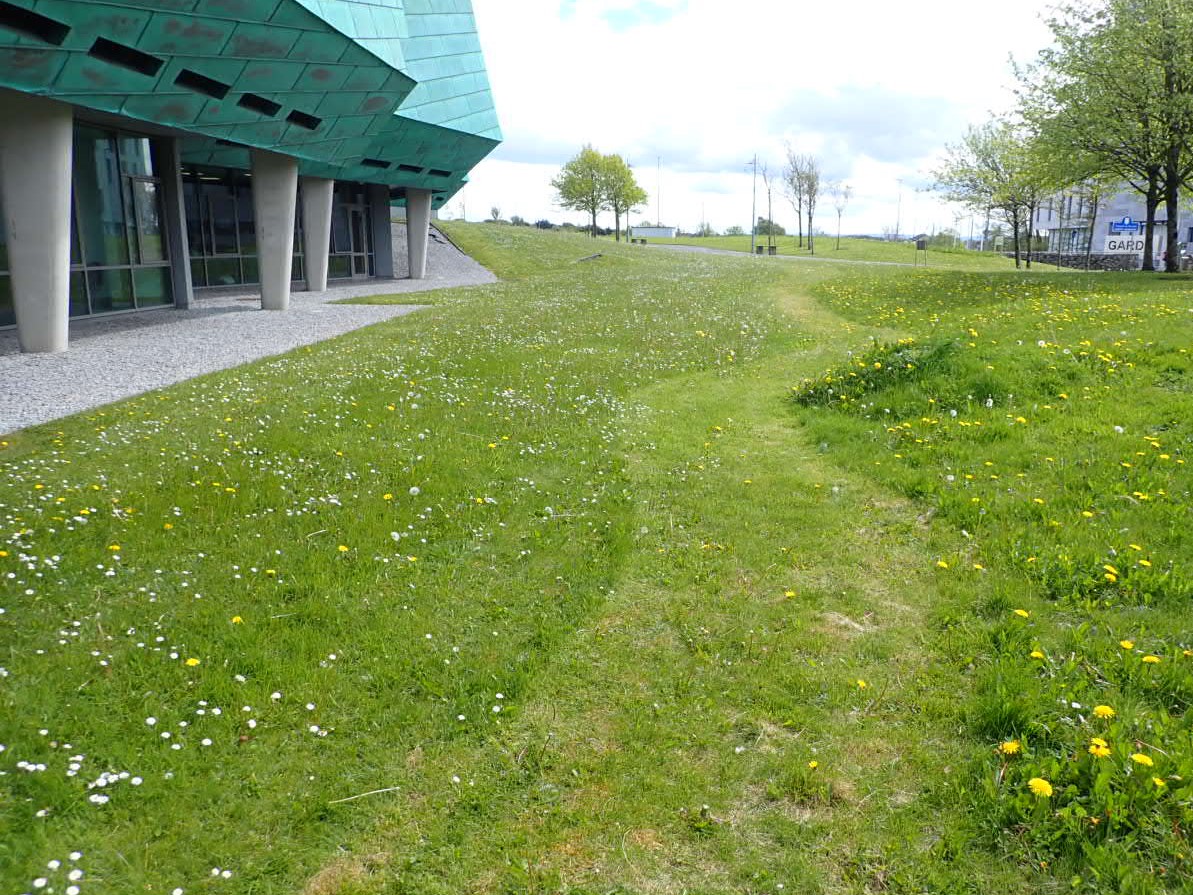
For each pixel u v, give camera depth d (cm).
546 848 325
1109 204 6175
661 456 852
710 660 461
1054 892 294
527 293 2717
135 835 327
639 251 5534
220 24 1520
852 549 606
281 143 2125
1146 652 432
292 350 1582
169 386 1218
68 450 848
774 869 312
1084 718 379
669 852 322
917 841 323
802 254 6969
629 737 395
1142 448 721
